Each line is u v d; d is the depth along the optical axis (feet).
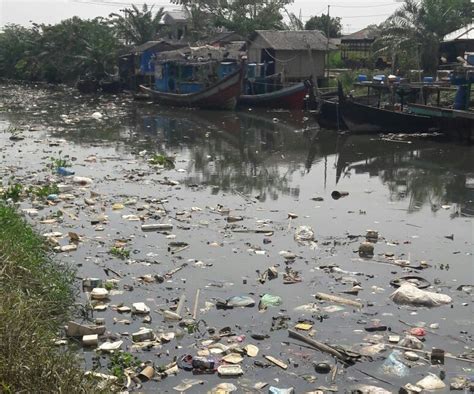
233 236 39.14
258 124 104.88
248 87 134.21
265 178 59.88
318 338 25.32
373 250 36.68
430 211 47.26
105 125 101.40
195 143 83.15
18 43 229.04
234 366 22.74
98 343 24.39
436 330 26.30
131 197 48.91
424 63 123.75
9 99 150.00
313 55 139.44
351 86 128.36
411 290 29.48
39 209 44.14
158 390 21.18
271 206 47.88
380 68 150.30
